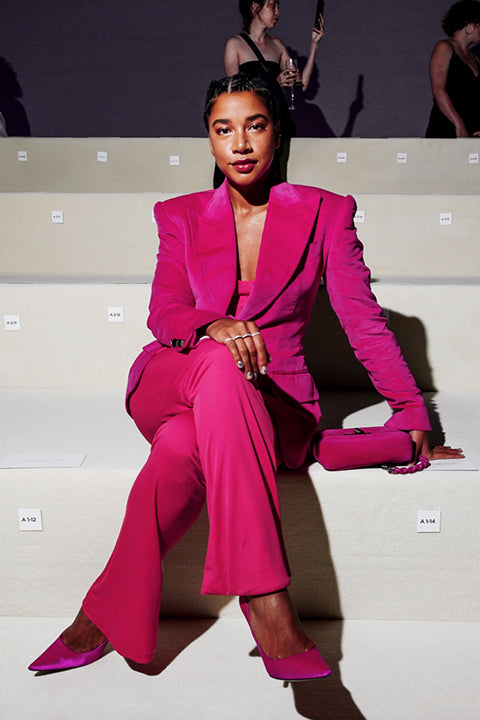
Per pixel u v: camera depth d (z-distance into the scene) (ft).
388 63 14.70
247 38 9.49
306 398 4.00
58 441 4.73
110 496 4.20
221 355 3.47
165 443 3.55
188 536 4.23
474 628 4.20
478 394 5.97
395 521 4.17
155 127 15.10
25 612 4.35
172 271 4.16
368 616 4.31
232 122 3.83
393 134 14.96
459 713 3.45
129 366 6.09
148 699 3.56
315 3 14.53
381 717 3.42
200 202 4.31
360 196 7.16
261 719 3.42
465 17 10.21
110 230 7.39
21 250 7.43
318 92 14.84
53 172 9.58
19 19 14.67
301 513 4.18
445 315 5.93
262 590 3.25
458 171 9.18
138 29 14.74
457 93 10.27
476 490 4.11
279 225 4.02
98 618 3.60
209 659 3.90
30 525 4.24
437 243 7.20
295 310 4.02
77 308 6.01
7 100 14.94
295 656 3.22
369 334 4.10
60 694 3.60
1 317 6.03
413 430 4.17
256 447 3.41
